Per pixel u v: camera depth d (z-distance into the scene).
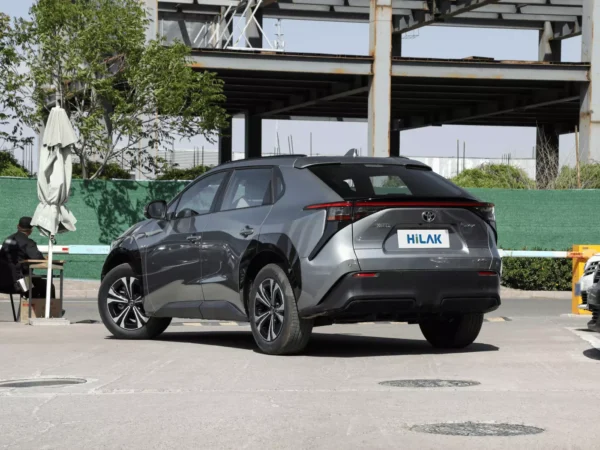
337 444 5.85
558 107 51.28
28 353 10.40
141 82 27.95
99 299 12.33
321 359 9.94
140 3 28.38
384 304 9.70
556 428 6.28
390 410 6.96
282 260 10.05
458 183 42.19
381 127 34.81
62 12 26.94
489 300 10.14
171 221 11.70
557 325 13.91
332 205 9.67
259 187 10.67
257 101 49.56
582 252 15.85
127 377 8.65
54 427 6.42
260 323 10.33
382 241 9.70
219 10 45.00
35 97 28.08
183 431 6.26
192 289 11.21
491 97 47.66
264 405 7.18
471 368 9.22
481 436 6.04
